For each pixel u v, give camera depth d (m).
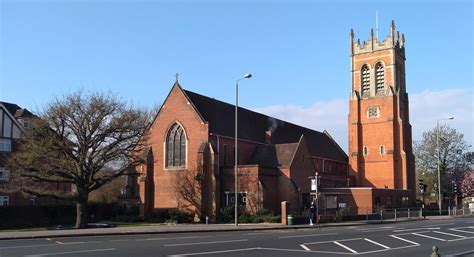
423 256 17.88
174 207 49.84
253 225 39.28
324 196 54.16
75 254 17.47
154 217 48.88
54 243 22.05
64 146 36.03
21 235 26.09
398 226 38.09
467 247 21.23
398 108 74.19
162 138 52.00
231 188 48.50
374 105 75.19
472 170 84.88
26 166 36.16
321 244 22.05
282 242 22.84
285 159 51.69
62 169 36.72
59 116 36.28
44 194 38.12
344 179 72.00
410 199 72.69
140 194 50.84
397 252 19.17
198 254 17.66
